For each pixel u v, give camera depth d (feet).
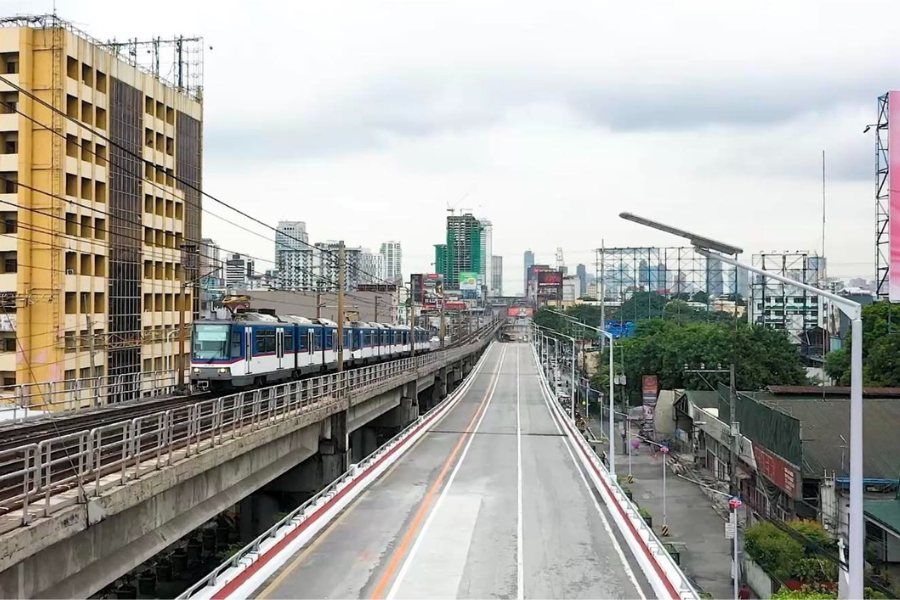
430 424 165.89
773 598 73.67
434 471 105.81
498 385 280.92
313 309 313.94
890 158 119.55
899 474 95.71
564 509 81.92
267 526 103.50
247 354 104.01
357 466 93.76
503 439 144.25
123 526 50.83
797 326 287.69
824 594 73.46
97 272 181.68
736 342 181.68
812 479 96.63
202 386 101.35
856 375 36.63
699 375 194.59
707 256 44.68
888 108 120.06
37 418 81.15
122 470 48.93
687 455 173.78
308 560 60.59
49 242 163.22
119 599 88.94
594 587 55.31
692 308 364.79
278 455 86.28
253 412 76.84
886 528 79.77
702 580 96.07
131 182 194.49
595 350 369.09
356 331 177.06
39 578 41.65
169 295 215.31
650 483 152.15
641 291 393.09
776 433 106.52
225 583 50.31
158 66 244.63
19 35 162.71
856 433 36.29
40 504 43.04
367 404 141.38
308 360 134.51
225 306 112.16
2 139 165.58
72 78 168.76
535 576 57.72
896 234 119.24
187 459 58.18
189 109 229.45
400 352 242.37
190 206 229.86
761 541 86.84
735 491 104.22
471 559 62.03
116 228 187.62
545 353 390.42
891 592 74.38
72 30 173.47
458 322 470.80
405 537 68.39
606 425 237.66
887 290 140.05
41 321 162.71
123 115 190.90
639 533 67.36
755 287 301.43
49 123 163.43
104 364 180.45
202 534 106.63
